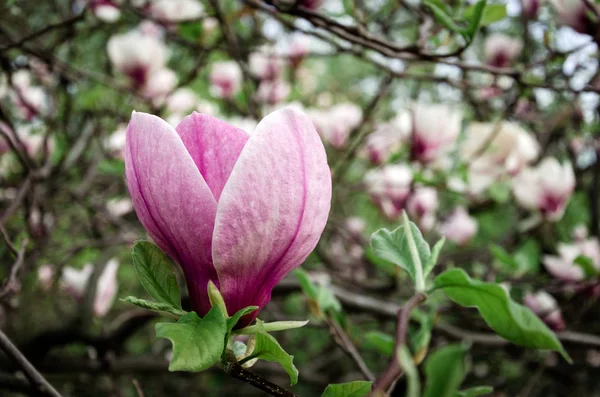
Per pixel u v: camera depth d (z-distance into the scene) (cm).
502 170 98
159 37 134
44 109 125
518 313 37
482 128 98
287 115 38
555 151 141
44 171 95
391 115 156
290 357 37
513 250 121
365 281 123
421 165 100
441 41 65
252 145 37
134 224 129
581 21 74
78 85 109
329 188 40
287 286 104
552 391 164
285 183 38
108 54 122
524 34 100
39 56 90
